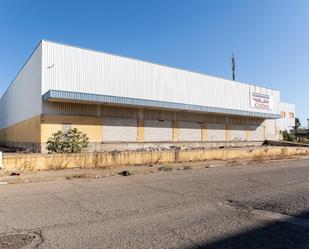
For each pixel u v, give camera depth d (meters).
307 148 32.84
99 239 5.34
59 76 25.16
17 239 5.33
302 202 8.30
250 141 44.78
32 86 27.91
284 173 15.07
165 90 32.41
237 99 41.47
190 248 4.95
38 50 25.73
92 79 26.86
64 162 16.14
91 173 14.60
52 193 9.79
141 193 9.69
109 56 28.14
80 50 26.41
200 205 7.96
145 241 5.24
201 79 36.50
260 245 5.14
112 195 9.37
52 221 6.44
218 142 39.59
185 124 35.59
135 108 30.73
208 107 35.94
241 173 15.14
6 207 7.75
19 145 34.34
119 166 17.58
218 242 5.24
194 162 20.59
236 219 6.64
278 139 52.81
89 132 27.11
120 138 29.25
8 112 45.78
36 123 26.03
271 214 7.09
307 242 5.30
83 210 7.41
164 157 19.89
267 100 46.62
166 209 7.52
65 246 5.00
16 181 12.32
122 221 6.46
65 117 25.75
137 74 30.03
